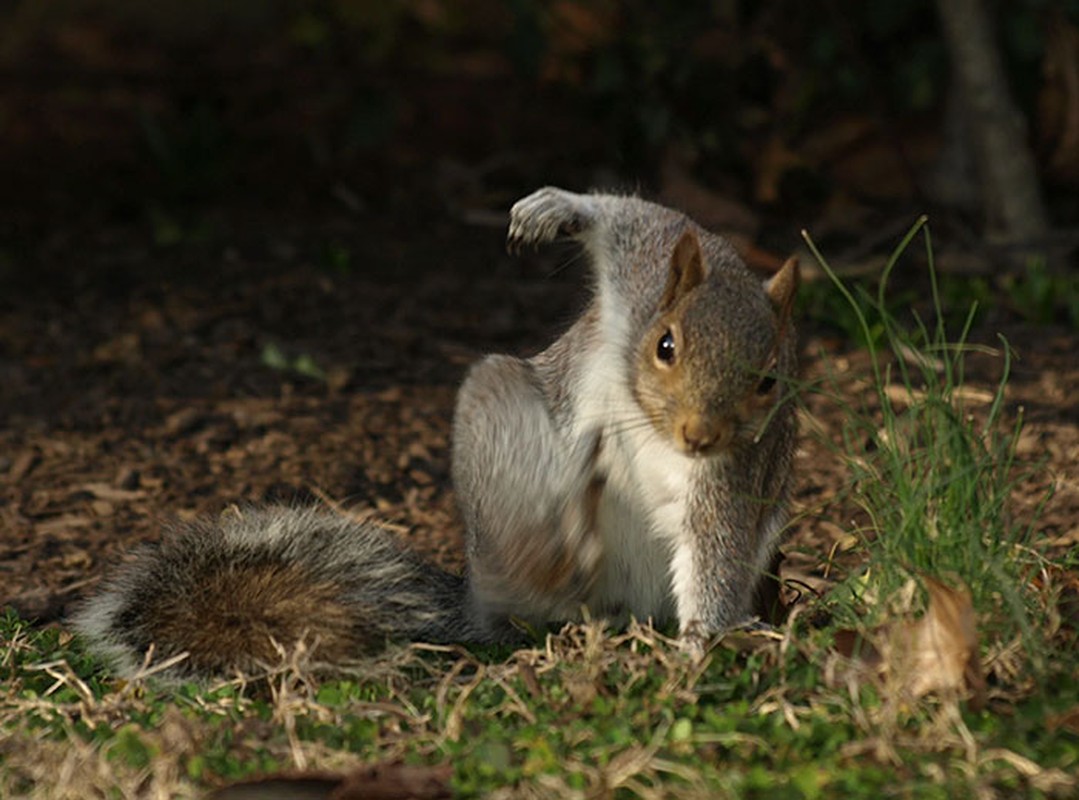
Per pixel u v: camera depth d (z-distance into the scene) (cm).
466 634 873
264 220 1811
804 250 1638
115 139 2030
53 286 1620
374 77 2075
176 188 1884
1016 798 610
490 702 721
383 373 1389
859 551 873
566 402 841
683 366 764
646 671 725
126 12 2312
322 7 2258
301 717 705
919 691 691
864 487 852
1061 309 1494
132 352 1439
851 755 645
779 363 800
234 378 1376
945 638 693
